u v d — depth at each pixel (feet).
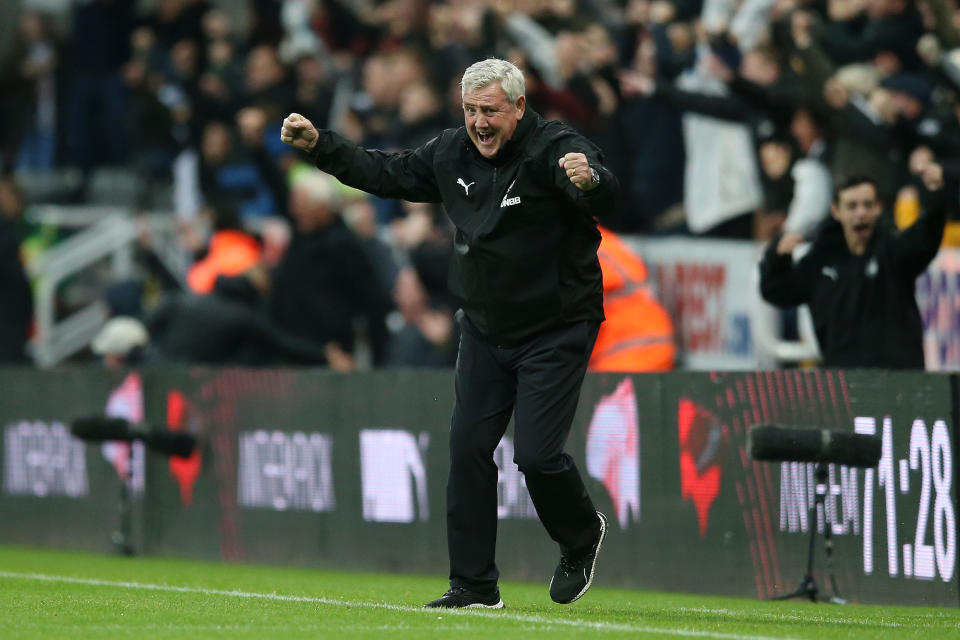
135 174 185.26
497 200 68.64
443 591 88.33
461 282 70.38
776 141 125.80
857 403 85.30
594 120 137.39
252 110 151.23
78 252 172.96
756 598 88.63
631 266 118.62
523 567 98.84
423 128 150.61
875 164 116.88
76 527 124.67
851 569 85.46
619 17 163.63
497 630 65.51
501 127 67.36
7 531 131.13
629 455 94.84
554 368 69.56
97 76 195.21
